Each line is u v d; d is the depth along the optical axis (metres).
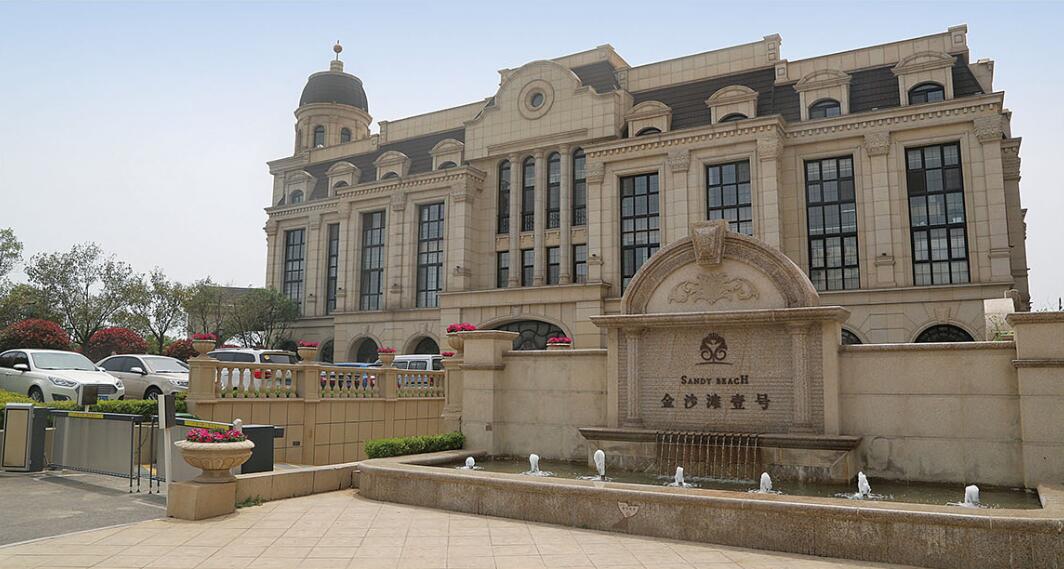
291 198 50.78
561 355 16.44
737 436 13.68
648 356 15.11
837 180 32.66
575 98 38.53
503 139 40.75
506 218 41.03
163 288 50.34
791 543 8.97
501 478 11.24
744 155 33.06
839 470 12.87
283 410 18.41
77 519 10.80
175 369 23.06
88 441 14.44
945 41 32.62
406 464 13.38
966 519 8.20
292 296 49.22
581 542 9.45
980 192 29.70
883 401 13.21
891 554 8.48
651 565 8.34
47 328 34.56
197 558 8.54
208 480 11.20
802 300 13.91
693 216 33.75
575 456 15.95
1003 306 19.94
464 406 17.17
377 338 42.78
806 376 13.63
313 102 56.78
